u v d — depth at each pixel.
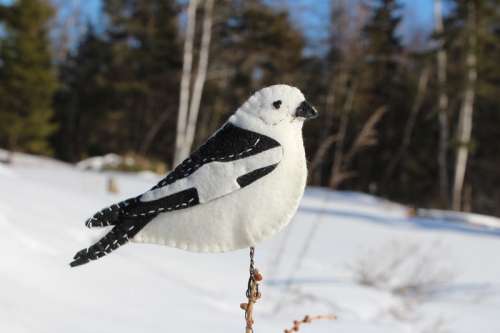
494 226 11.90
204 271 4.25
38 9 18.75
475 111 22.89
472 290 5.25
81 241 4.20
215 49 20.12
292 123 1.32
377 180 24.47
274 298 4.06
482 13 16.34
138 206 1.23
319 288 4.57
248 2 17.73
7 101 18.52
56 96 26.09
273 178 1.27
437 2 17.36
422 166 23.17
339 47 21.17
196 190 1.25
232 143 1.29
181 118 15.71
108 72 25.14
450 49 17.20
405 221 11.00
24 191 6.59
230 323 2.97
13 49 18.42
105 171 16.86
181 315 2.90
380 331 3.54
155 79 23.88
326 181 24.73
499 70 16.97
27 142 19.09
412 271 5.73
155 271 3.82
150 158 23.98
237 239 1.27
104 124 25.95
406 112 23.23
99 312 2.65
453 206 17.23
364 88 22.81
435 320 4.13
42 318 2.39
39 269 3.08
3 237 3.42
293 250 6.34
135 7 22.66
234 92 23.78
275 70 21.44
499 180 22.36
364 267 5.55
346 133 23.78
